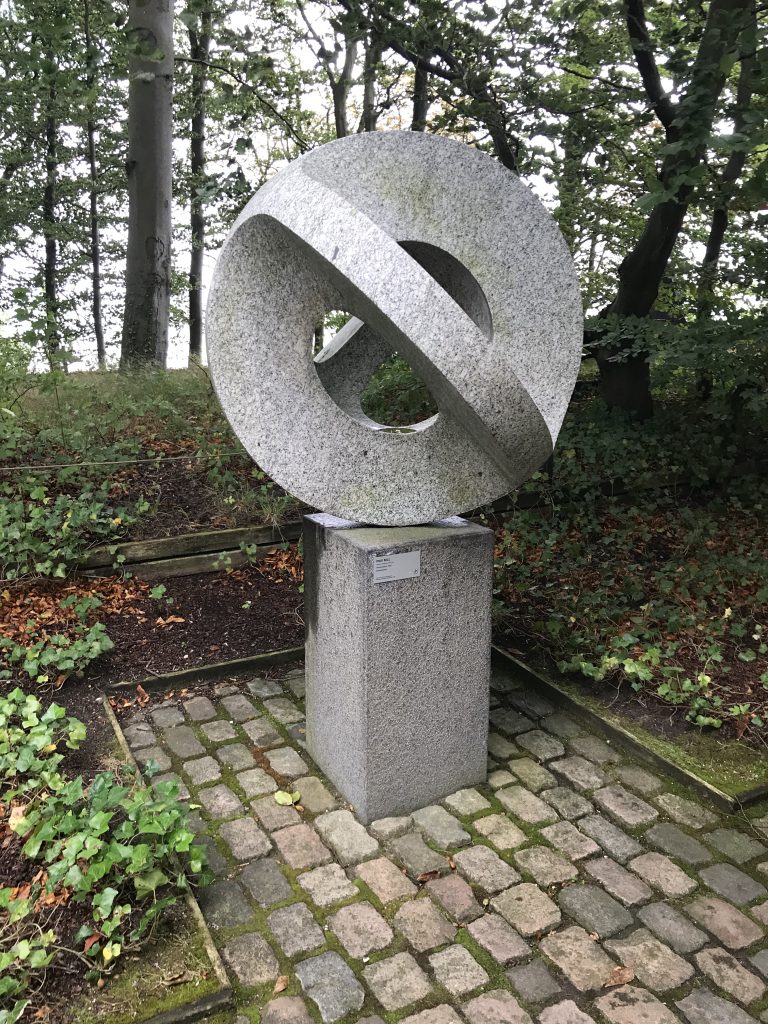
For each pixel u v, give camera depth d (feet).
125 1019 6.31
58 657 11.66
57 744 10.16
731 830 9.09
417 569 8.68
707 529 19.15
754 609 14.79
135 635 13.28
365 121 22.44
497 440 7.76
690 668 12.59
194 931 7.22
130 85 24.45
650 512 20.04
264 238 8.23
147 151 24.86
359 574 8.45
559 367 9.20
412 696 9.03
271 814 9.25
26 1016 6.29
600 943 7.39
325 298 8.64
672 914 7.77
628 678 12.28
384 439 9.09
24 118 39.29
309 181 7.49
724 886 8.18
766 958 7.23
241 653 13.14
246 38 19.54
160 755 10.46
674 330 20.06
